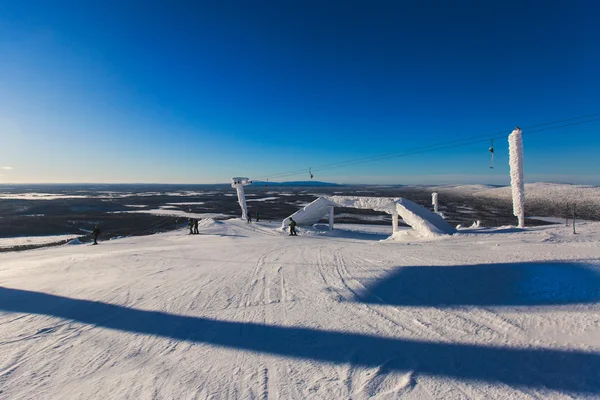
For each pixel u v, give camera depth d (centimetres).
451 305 586
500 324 498
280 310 616
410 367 407
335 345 473
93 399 367
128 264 1130
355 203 2327
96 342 509
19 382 403
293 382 387
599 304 519
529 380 365
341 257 1101
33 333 546
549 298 562
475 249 1015
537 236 1191
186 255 1312
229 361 441
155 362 446
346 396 356
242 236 2188
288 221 2550
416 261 893
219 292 745
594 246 862
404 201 2031
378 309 595
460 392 353
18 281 909
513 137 1734
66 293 769
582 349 409
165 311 634
